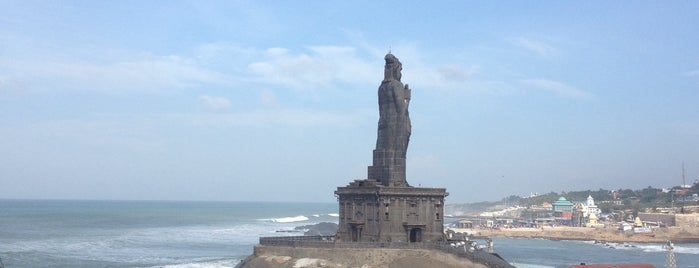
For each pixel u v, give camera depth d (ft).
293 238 335.88
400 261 295.48
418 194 322.75
